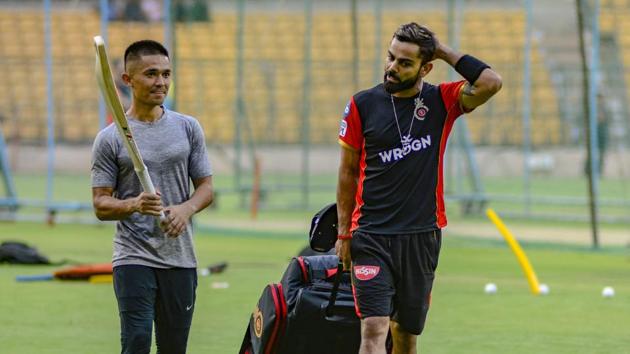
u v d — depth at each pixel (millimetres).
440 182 9422
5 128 38844
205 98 39594
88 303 16391
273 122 38625
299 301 9695
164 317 9617
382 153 9312
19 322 14789
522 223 30359
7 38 40469
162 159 9555
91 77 38938
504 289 18328
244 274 19656
